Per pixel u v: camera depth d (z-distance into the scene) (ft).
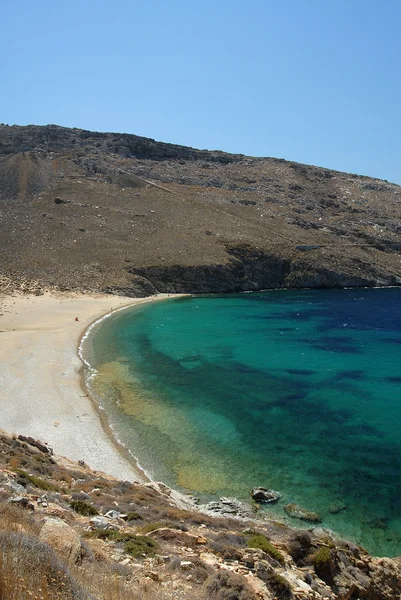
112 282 278.05
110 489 64.64
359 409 113.39
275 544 50.49
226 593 32.22
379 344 178.09
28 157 466.29
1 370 127.34
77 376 130.21
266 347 171.22
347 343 179.22
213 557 40.88
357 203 517.55
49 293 245.24
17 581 20.93
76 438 92.89
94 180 458.50
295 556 49.32
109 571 31.35
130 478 79.92
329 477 83.15
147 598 28.17
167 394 120.88
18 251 296.30
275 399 119.55
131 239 344.69
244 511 71.97
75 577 26.16
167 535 44.60
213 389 125.59
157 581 33.06
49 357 144.15
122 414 107.24
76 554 31.07
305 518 71.15
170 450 91.40
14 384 118.21
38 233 328.90
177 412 109.50
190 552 41.32
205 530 52.70
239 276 336.70
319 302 285.02
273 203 476.13
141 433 98.07
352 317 235.81
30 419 99.35
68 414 103.86
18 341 157.99
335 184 572.10
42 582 21.97
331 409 113.29
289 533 59.52
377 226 456.45
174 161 562.25
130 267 300.81
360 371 143.54
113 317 215.31
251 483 81.05
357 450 92.68
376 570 53.16
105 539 40.47
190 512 60.95
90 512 49.16
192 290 313.32
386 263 388.37
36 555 23.80
